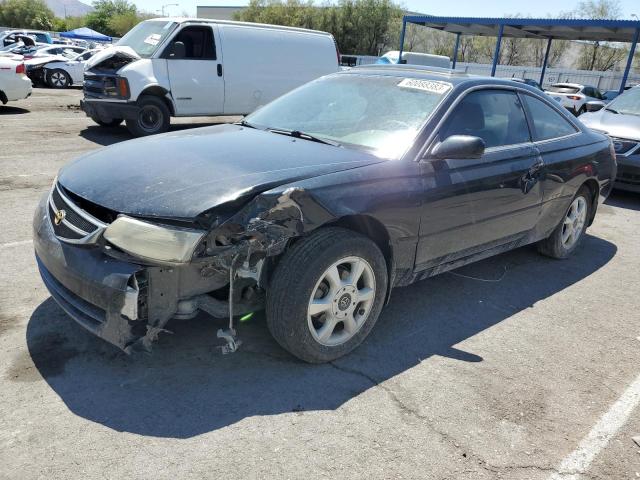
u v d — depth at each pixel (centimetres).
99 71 1016
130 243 254
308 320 293
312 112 398
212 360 308
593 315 408
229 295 277
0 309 350
